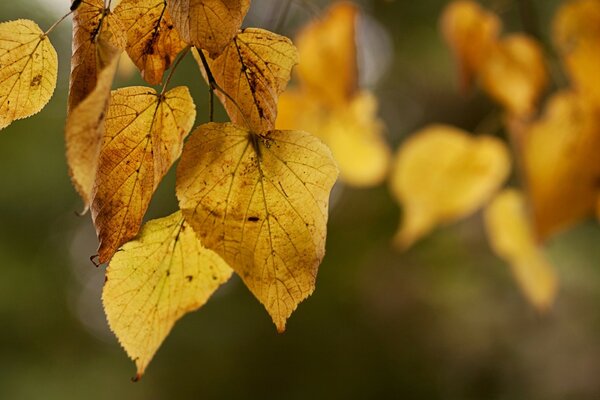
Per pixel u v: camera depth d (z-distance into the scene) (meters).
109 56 0.71
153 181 0.75
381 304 3.96
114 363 4.46
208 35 0.73
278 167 0.74
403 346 4.01
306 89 1.16
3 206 3.85
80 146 0.69
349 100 1.15
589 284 3.19
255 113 0.75
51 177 3.85
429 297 3.89
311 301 3.90
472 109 2.85
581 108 1.13
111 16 0.73
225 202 0.74
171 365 4.11
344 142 1.33
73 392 4.21
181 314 0.78
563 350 3.84
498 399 4.01
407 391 3.98
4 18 3.04
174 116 0.75
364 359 3.96
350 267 3.79
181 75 2.66
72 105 0.72
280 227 0.74
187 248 0.77
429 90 2.91
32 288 4.05
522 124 1.18
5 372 3.99
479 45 1.17
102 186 0.75
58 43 3.16
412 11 2.59
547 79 1.17
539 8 2.08
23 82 0.77
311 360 3.95
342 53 1.14
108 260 0.76
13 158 3.73
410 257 3.82
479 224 3.70
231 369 3.99
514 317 3.93
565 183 1.15
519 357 3.98
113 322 0.77
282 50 0.75
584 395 3.78
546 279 1.33
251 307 4.05
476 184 1.31
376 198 3.69
